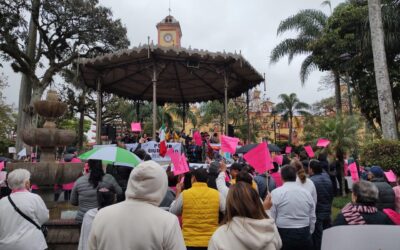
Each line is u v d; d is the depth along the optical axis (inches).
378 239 78.2
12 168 312.5
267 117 1952.5
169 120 1390.3
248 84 654.5
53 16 1007.0
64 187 341.1
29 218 153.8
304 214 174.7
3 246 147.9
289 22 1015.0
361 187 139.9
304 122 1660.9
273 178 260.5
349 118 584.7
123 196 201.9
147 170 98.4
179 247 94.8
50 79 1024.9
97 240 95.4
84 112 1395.2
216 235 101.7
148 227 93.0
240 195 102.2
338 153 561.6
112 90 719.7
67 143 356.5
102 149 210.2
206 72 646.5
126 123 1449.3
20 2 922.7
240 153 411.2
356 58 784.9
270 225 99.5
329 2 1043.3
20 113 1015.0
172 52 489.4
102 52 1111.0
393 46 713.6
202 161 561.9
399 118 814.5
